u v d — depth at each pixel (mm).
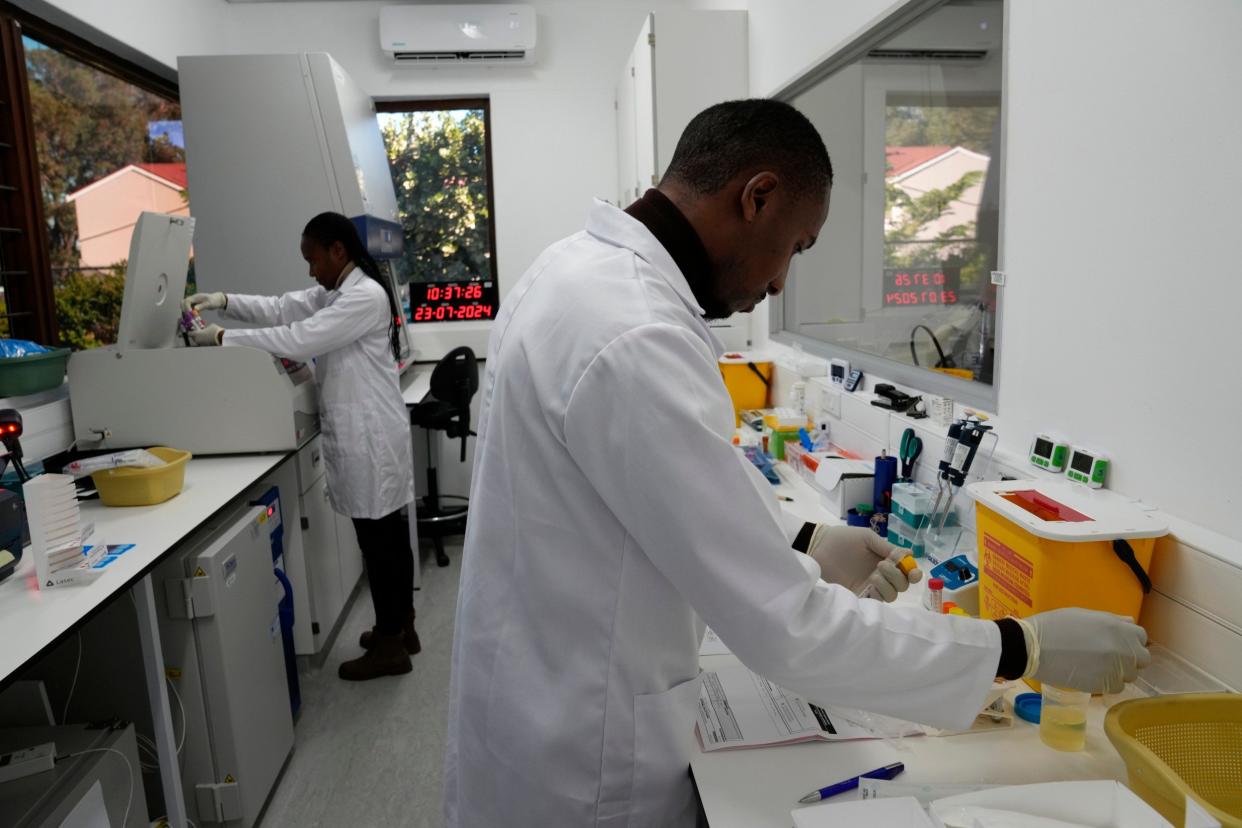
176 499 1978
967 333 1984
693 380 810
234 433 2348
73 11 2609
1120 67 1294
